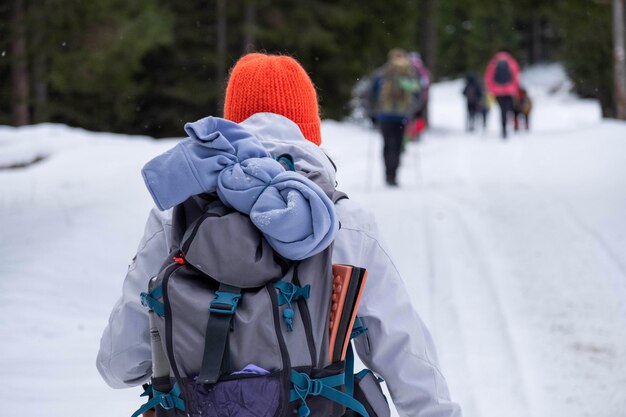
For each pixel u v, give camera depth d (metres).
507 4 30.89
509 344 8.70
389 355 3.36
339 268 3.23
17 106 29.34
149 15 28.25
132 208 17.41
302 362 3.10
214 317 3.08
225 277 3.12
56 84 24.88
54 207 17.81
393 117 20.64
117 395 7.80
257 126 3.72
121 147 27.94
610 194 16.50
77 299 11.13
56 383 8.06
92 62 24.52
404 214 16.12
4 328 9.59
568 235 13.47
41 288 11.33
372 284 3.40
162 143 29.58
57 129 29.58
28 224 15.74
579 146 25.61
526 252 12.61
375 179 22.83
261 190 3.21
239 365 3.08
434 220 15.33
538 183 19.75
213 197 3.39
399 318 3.37
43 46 22.73
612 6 28.62
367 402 3.44
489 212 16.06
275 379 3.04
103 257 13.33
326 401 3.14
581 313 9.60
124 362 3.57
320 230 3.12
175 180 3.28
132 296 3.53
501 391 7.55
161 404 3.24
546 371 7.96
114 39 24.52
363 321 3.38
